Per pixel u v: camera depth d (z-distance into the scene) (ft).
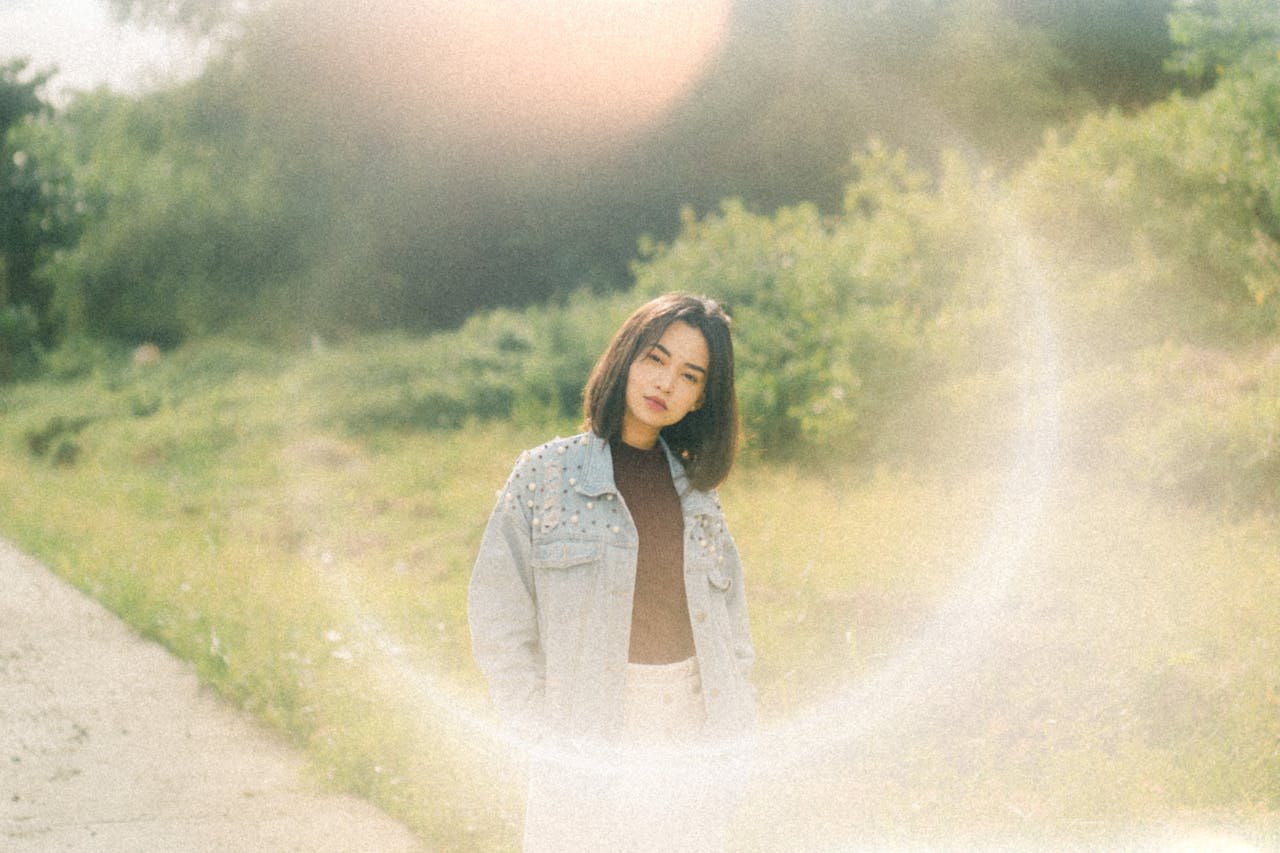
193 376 85.10
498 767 14.34
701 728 8.05
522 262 102.58
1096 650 15.65
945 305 38.93
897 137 89.15
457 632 21.13
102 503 42.75
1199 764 12.97
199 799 14.79
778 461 35.14
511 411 52.08
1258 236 34.94
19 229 111.75
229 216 109.40
